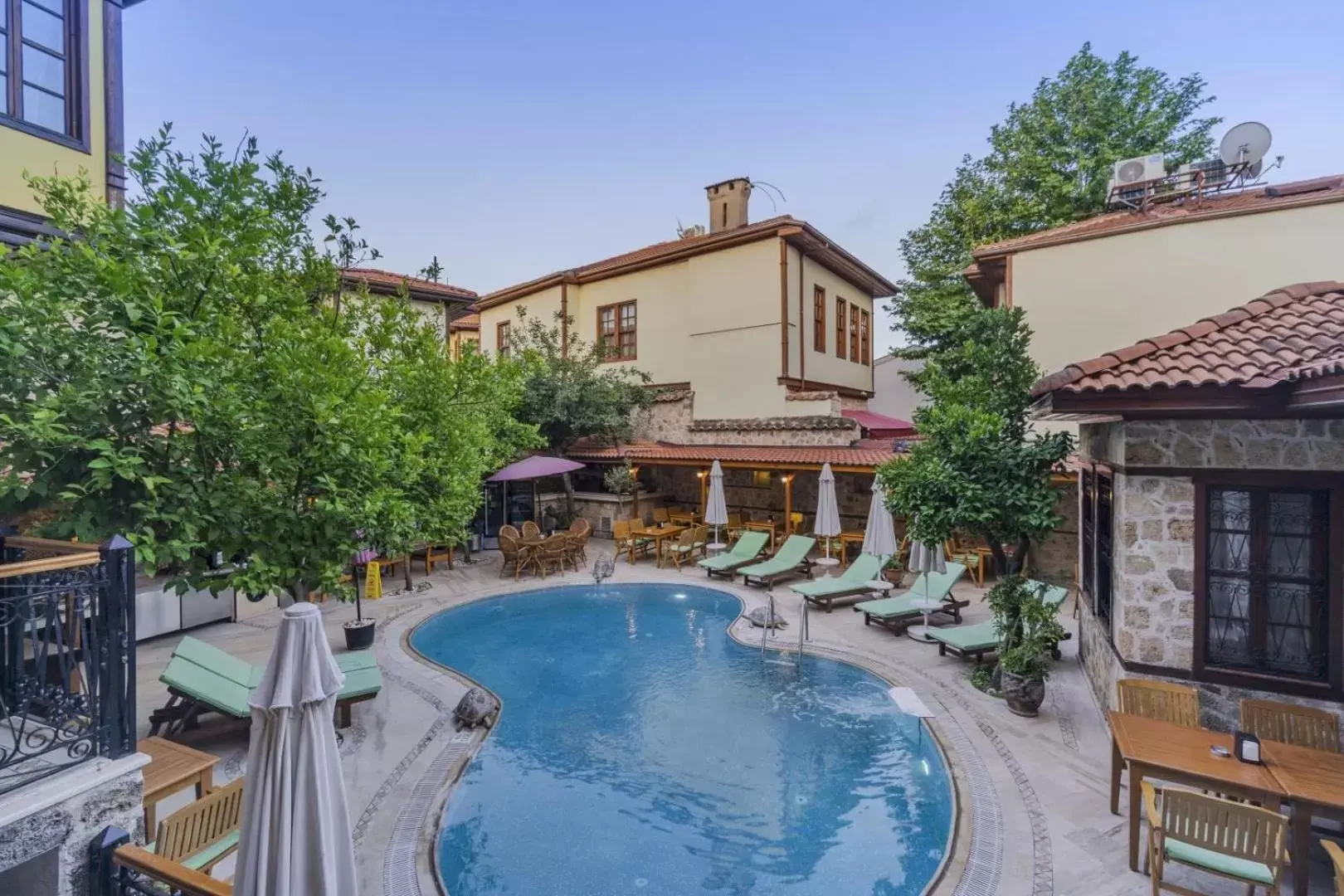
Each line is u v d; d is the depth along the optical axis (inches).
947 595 504.4
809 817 262.5
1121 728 232.2
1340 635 240.7
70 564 151.0
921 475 373.4
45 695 158.6
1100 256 526.0
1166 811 185.6
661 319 898.7
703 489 855.1
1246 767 202.8
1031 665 334.0
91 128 315.9
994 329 390.9
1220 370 238.8
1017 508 354.9
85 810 153.2
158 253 232.5
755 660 442.9
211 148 261.0
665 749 320.5
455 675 409.1
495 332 1101.7
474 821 260.7
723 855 238.8
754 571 614.2
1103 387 251.4
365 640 451.8
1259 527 257.9
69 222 243.1
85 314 203.3
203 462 222.5
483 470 496.4
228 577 232.5
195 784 237.3
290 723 141.2
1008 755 290.5
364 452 257.0
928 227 962.7
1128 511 279.4
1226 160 521.7
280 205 304.8
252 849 137.1
